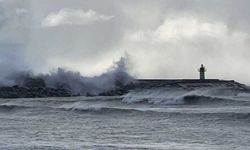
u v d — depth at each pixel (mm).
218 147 100375
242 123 141000
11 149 99125
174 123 149625
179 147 101062
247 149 97562
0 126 151500
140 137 118438
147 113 180250
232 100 198375
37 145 103812
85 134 126250
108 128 141125
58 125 153625
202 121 149625
